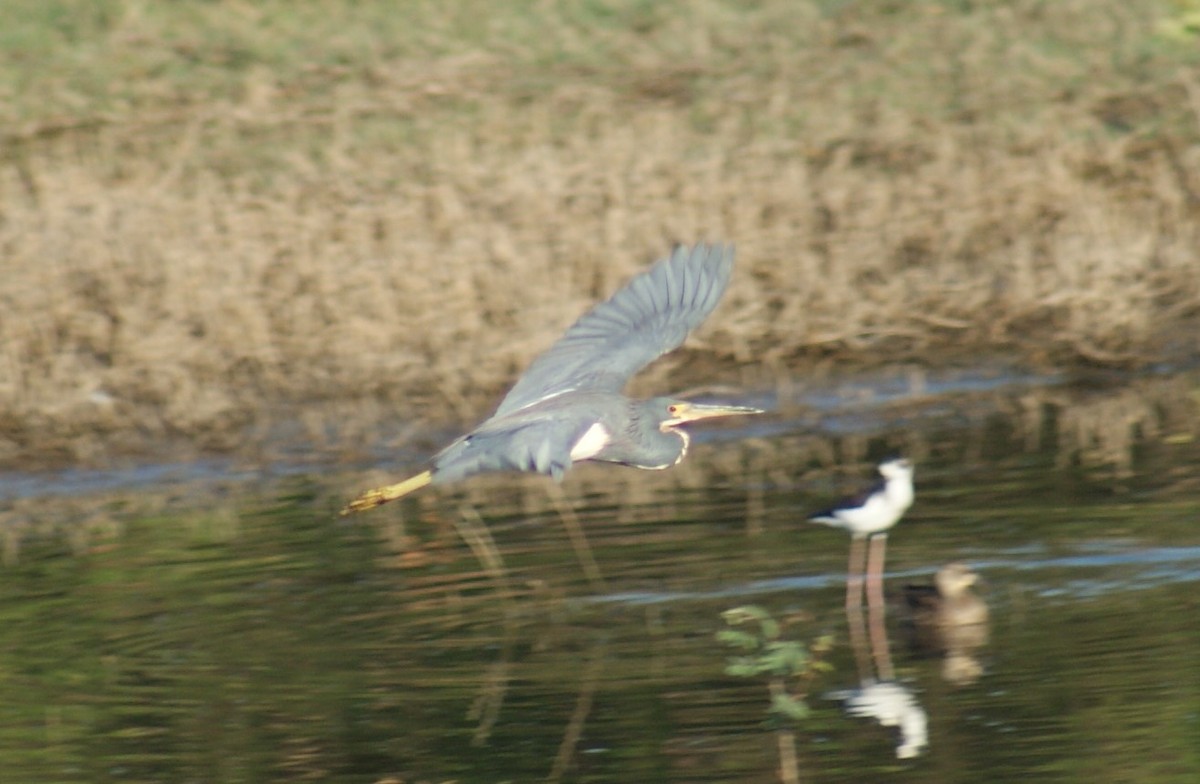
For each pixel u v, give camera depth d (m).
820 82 22.05
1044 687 9.76
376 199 19.16
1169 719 9.20
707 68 22.42
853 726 9.42
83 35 23.52
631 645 10.81
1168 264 18.95
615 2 24.05
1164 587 11.27
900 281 18.66
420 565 12.64
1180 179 19.97
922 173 20.00
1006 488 13.83
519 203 18.80
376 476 15.49
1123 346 18.02
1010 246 19.09
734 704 9.79
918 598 11.03
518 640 10.95
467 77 22.17
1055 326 18.27
